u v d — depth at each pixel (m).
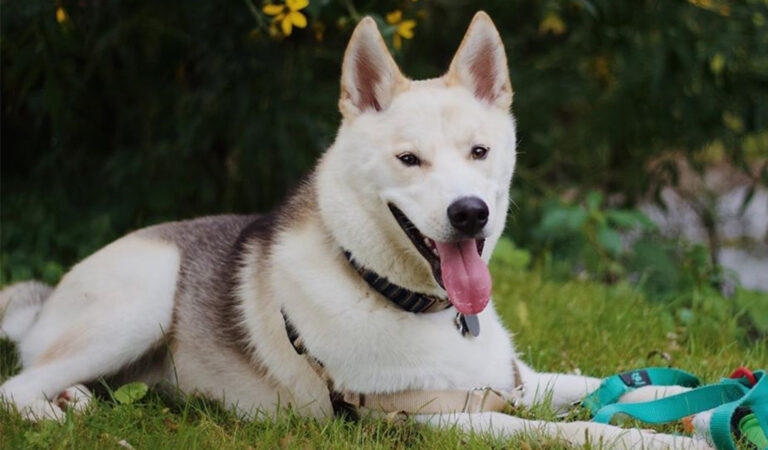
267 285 3.56
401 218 3.23
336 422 3.34
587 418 3.56
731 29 6.59
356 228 3.29
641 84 7.23
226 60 5.93
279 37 5.46
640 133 7.59
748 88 7.03
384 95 3.37
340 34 6.34
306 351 3.39
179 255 3.92
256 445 3.24
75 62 6.18
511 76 7.56
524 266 6.59
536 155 7.80
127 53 6.14
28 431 3.19
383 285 3.30
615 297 5.71
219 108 6.22
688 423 3.24
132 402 3.58
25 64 5.73
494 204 3.27
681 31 6.48
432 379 3.32
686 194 7.98
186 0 5.81
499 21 7.41
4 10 5.29
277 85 6.26
